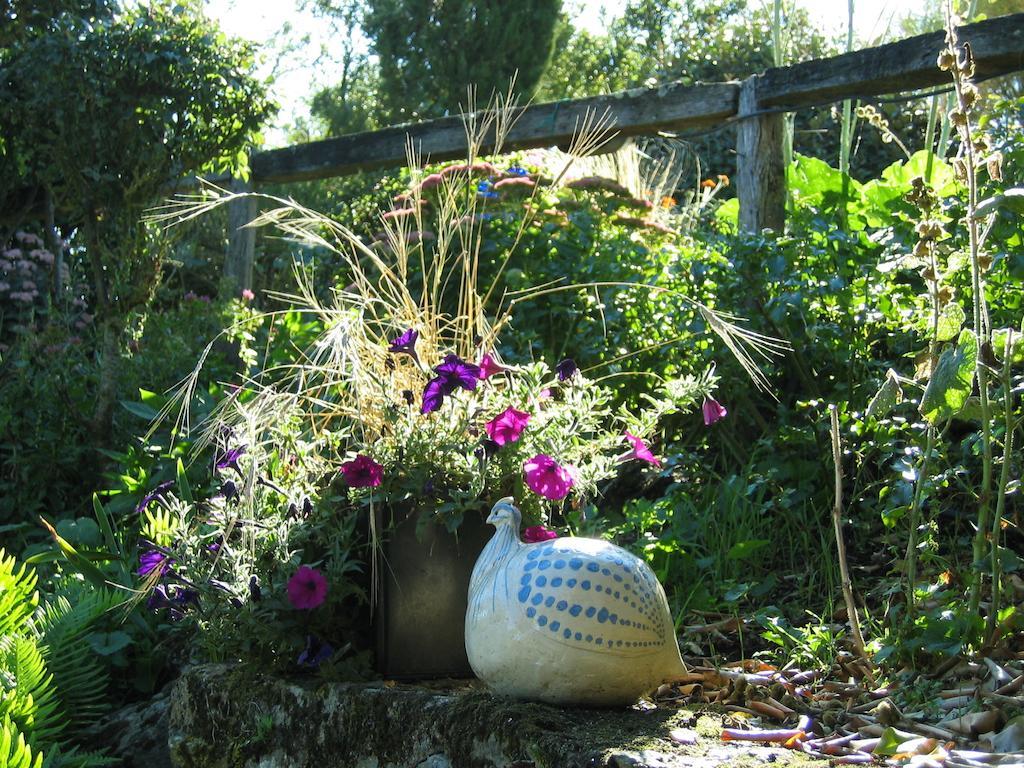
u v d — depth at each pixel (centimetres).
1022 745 181
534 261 459
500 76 1496
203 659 291
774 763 168
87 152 488
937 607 245
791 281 356
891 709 202
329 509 235
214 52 498
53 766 262
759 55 1352
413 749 203
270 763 230
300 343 533
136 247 495
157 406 474
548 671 190
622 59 1941
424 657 231
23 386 508
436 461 232
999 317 300
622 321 423
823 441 329
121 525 407
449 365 224
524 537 227
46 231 698
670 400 258
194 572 236
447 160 604
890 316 334
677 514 318
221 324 563
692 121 504
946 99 580
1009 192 207
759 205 477
